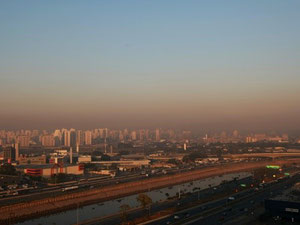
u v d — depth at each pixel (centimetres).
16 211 14288
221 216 13150
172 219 12750
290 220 12531
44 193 17700
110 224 12462
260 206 14862
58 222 13288
